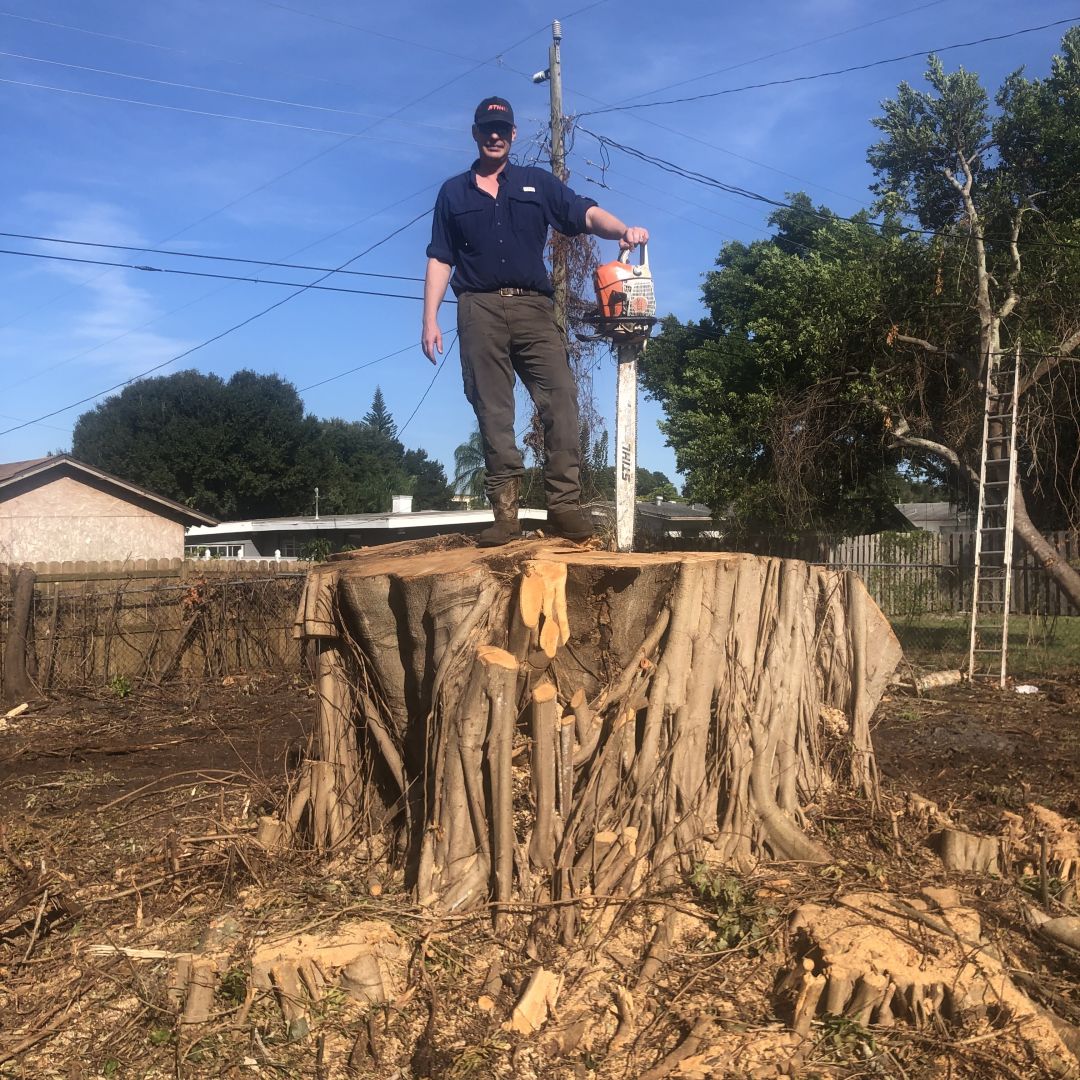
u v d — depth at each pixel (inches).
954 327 661.3
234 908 167.8
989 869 189.3
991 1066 127.4
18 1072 132.1
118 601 521.7
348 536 1461.6
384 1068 128.1
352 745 193.8
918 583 697.0
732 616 187.3
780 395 805.9
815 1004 135.6
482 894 158.9
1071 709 392.2
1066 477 658.2
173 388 2025.1
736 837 179.8
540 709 163.2
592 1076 126.4
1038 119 695.1
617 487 385.1
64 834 234.4
